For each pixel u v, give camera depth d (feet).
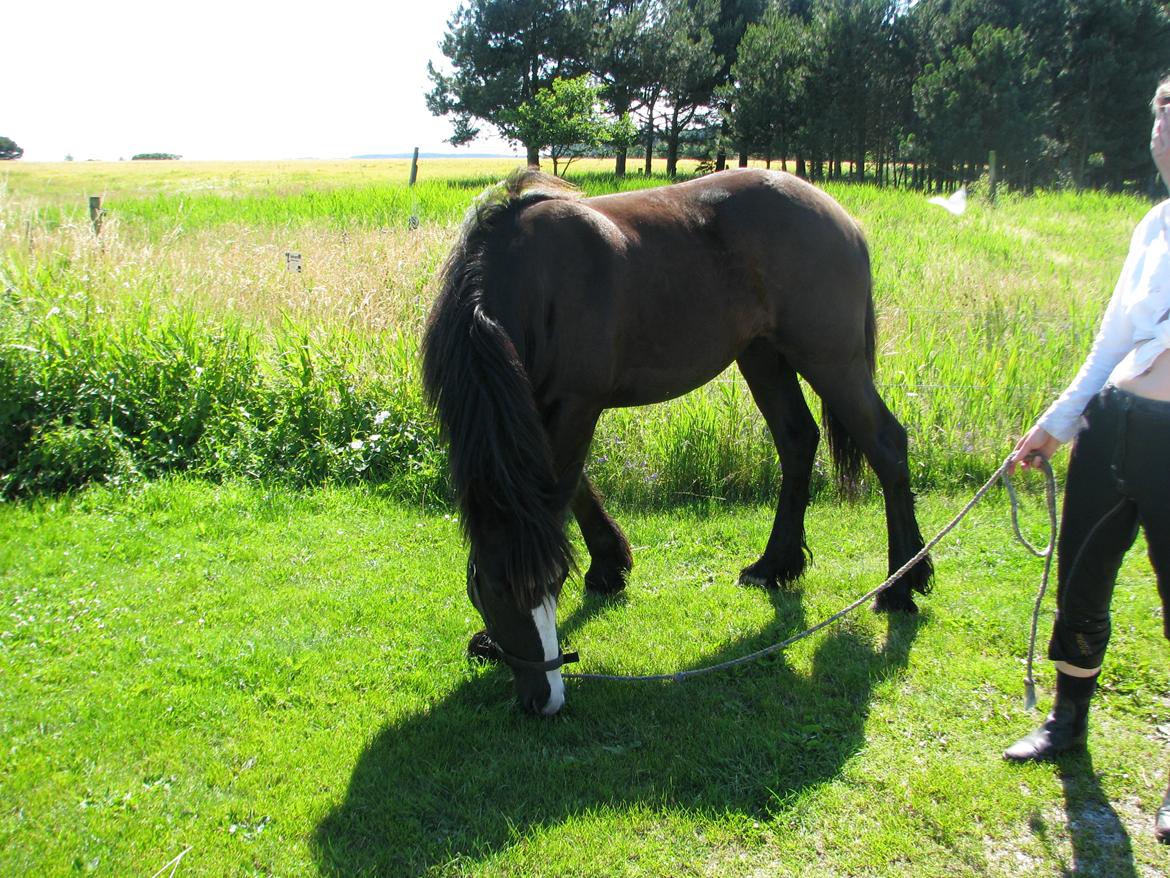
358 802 8.09
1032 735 8.75
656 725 9.43
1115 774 8.39
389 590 12.62
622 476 16.60
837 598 12.60
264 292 23.71
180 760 8.66
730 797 8.18
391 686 10.19
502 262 9.13
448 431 8.63
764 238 10.93
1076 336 22.66
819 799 8.13
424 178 120.47
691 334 10.51
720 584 13.19
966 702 9.77
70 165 176.96
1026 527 14.93
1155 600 11.80
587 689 10.15
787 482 12.89
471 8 131.13
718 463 16.88
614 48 124.98
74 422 16.52
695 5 132.98
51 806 7.93
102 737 8.96
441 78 135.23
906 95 103.71
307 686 10.09
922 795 8.14
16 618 11.30
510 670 10.46
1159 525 6.75
